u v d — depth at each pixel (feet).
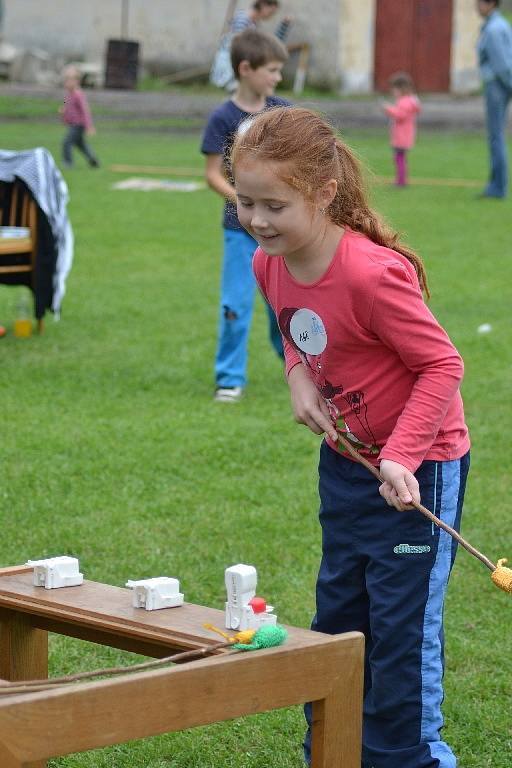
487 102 71.26
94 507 23.68
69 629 13.57
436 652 13.61
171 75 140.67
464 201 71.05
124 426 28.99
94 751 15.37
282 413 30.58
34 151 39.01
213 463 26.53
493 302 43.73
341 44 134.41
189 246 55.57
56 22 144.77
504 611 19.72
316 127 12.86
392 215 64.64
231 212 25.90
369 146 99.66
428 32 140.87
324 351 13.41
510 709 16.67
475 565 21.56
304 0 134.72
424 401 12.90
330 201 12.77
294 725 16.14
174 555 21.45
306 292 13.23
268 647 11.09
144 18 140.77
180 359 35.81
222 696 10.67
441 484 13.47
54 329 39.65
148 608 12.48
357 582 13.91
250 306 31.40
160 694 10.28
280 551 21.81
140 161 87.61
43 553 21.34
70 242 39.37
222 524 22.98
